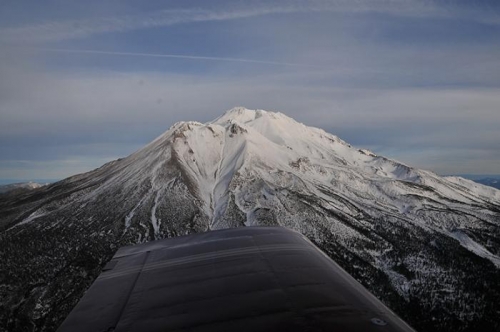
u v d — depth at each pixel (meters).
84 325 6.68
